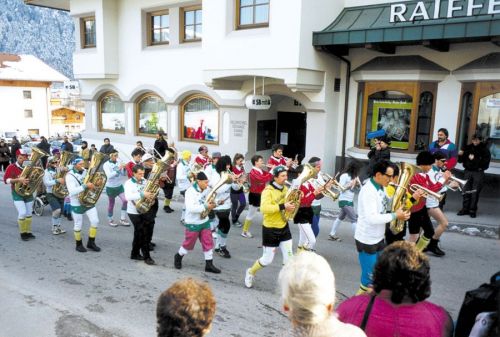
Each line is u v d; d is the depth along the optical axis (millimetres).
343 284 5973
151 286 6074
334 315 2111
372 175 4898
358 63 11508
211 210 6785
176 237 8633
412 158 10508
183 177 9438
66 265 6980
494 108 9500
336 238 8086
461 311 2766
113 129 17828
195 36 14359
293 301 1968
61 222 9961
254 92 11898
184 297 2014
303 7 10344
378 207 4816
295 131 14367
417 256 2264
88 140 18453
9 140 34844
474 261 6750
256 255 7422
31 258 7348
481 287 2756
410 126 10633
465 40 9320
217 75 12070
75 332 4750
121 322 4980
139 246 7184
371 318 2264
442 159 6488
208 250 6566
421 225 6340
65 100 67875
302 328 1967
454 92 10109
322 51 11086
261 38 11047
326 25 11102
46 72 43750
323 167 11945
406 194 5062
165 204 10734
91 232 7738
